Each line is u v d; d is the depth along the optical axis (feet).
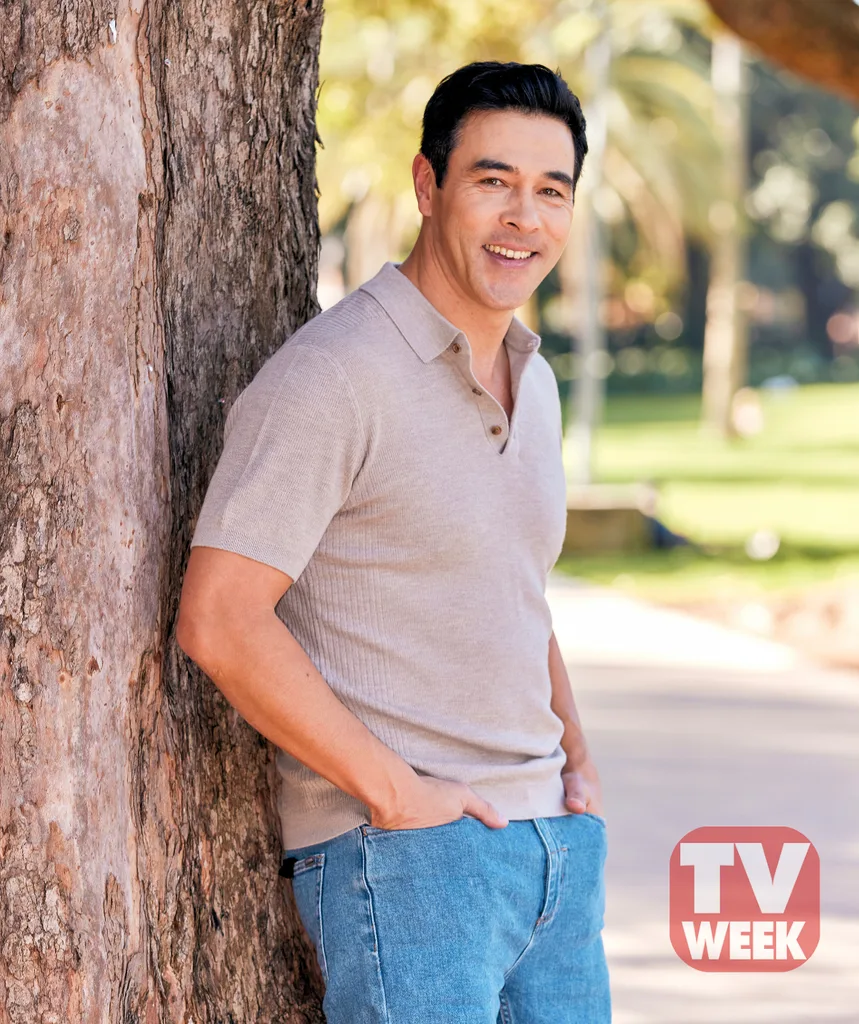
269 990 13.71
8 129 12.05
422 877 12.07
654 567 71.10
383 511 12.14
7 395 12.03
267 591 11.71
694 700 41.24
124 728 12.36
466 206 12.63
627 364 261.44
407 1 60.64
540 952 13.14
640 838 29.04
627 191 136.36
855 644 49.62
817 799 31.63
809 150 251.80
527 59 69.92
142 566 12.42
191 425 13.33
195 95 13.37
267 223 13.97
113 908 12.32
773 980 22.98
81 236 12.05
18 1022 12.09
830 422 182.39
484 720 12.57
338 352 11.93
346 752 11.82
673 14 109.50
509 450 12.63
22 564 11.98
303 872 12.77
